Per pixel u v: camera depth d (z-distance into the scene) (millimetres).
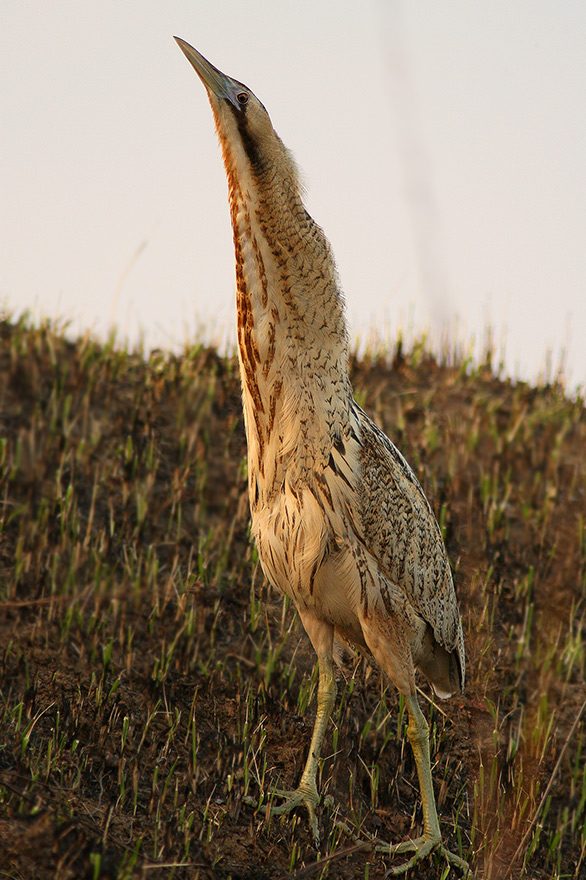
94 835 11039
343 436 12523
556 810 14281
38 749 12703
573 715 16031
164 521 18516
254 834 12211
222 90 12234
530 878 12938
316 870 11625
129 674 14703
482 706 15625
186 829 11773
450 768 14492
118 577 16672
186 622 15562
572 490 20688
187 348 23766
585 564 18625
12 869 10125
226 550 17672
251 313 12398
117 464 19141
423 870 12445
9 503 17766
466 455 20656
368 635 12742
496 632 16922
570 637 16734
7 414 20109
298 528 12406
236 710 14477
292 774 13664
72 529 17031
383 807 13680
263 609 16750
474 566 16406
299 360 12305
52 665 14430
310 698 14844
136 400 21422
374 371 25656
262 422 12555
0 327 23094
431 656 14344
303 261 12273
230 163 12320
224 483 19641
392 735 14500
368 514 12641
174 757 13367
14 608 15219
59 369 21703
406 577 13250
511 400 25312
